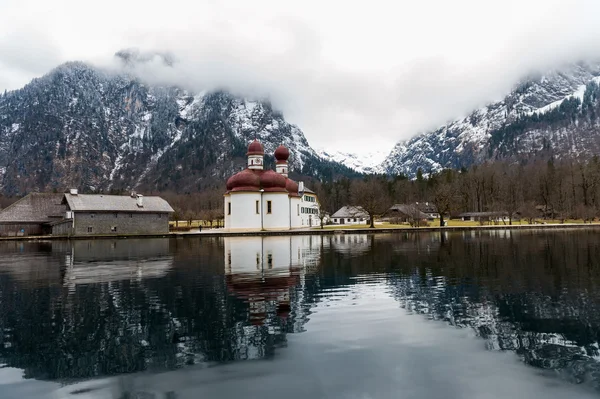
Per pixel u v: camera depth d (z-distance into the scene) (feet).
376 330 58.59
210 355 50.08
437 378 43.14
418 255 153.99
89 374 45.39
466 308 70.23
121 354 50.78
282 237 295.69
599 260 130.11
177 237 322.34
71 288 91.91
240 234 325.83
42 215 375.66
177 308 71.97
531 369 45.14
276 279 100.37
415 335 56.39
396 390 40.47
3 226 359.46
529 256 144.15
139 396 40.19
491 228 376.27
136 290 88.48
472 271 110.83
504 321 62.34
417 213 438.81
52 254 179.83
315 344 53.26
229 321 63.67
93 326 62.03
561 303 72.54
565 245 188.34
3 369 47.01
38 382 43.80
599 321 61.41
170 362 48.06
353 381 42.55
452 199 465.88
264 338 55.72
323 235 322.55
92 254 177.27
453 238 258.37
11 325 63.16
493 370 44.96
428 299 77.25
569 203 515.91
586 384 41.68
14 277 109.50
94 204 346.13
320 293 83.35
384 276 103.81
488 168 654.53
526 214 492.13
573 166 582.35
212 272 113.39
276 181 385.70
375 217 577.84
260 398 39.01
